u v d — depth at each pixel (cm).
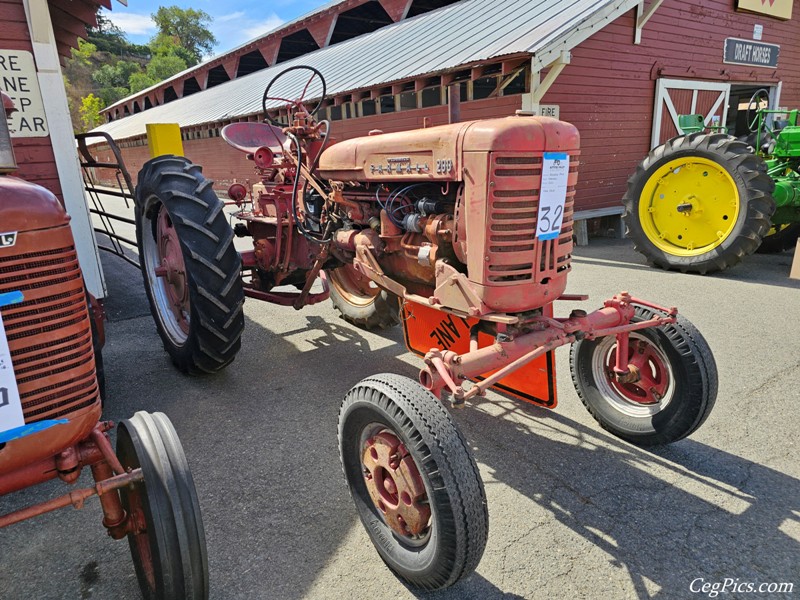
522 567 211
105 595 202
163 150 559
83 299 167
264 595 201
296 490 260
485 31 900
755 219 572
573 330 248
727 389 346
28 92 487
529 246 235
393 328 480
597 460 279
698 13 976
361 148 287
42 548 227
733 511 239
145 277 414
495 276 233
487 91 862
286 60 2034
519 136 220
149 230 405
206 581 176
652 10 866
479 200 227
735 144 582
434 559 186
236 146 428
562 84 828
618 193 955
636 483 259
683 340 263
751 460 275
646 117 959
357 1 1498
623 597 197
